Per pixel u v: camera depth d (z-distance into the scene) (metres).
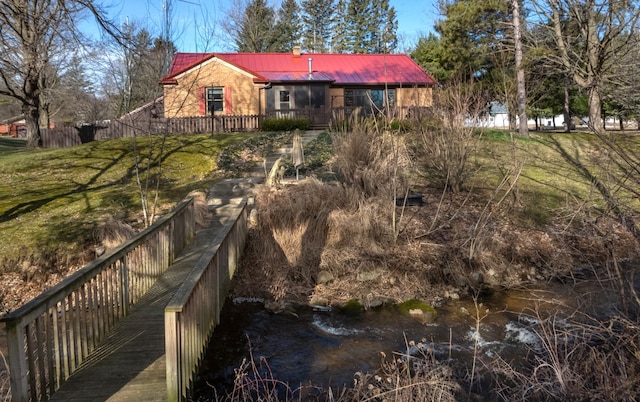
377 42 47.59
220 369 5.40
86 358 4.60
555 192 12.15
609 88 10.99
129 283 6.02
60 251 8.51
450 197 11.34
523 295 7.88
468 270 8.67
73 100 34.78
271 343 6.21
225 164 14.09
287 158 14.67
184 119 20.20
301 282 8.20
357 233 8.91
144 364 4.49
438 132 11.77
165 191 11.76
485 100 12.91
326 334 6.57
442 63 26.97
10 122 49.25
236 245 8.09
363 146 10.07
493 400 4.59
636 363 4.11
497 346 6.00
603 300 6.09
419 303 7.58
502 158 14.79
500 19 22.64
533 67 18.70
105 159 14.42
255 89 24.19
